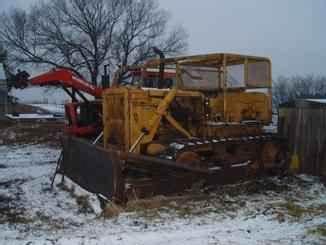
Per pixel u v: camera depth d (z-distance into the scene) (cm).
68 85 1080
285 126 1076
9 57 2864
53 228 629
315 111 1005
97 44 2873
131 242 538
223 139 884
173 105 873
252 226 605
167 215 670
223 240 541
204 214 674
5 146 1825
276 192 829
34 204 795
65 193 884
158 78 1039
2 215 714
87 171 863
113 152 740
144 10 3612
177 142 838
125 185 749
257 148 970
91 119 1097
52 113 3425
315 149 1005
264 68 982
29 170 1190
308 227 592
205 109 894
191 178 824
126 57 2938
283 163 1020
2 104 2952
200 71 941
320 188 865
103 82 1187
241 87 940
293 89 3875
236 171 909
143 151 823
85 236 570
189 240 543
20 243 543
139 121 821
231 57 910
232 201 757
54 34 2844
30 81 1059
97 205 753
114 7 2959
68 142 986
